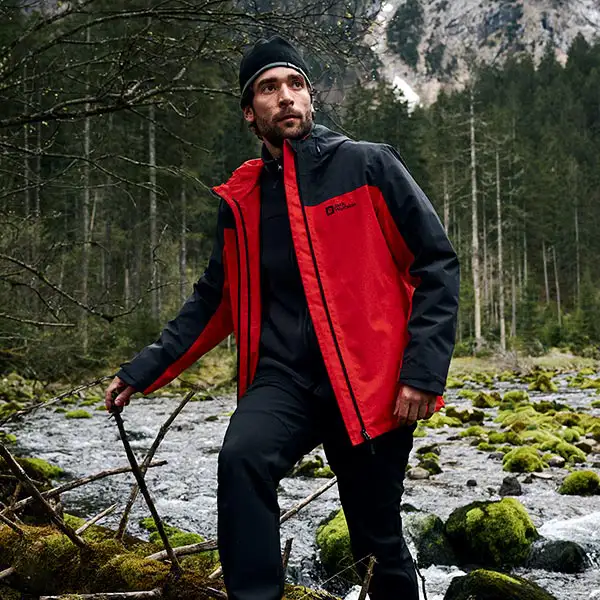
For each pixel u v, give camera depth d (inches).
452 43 7568.9
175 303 850.1
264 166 86.4
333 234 80.0
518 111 2972.4
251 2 189.0
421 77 4783.5
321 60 190.4
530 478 232.8
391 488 79.7
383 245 80.4
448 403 512.1
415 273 79.1
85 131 261.4
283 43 87.0
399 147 1551.4
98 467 262.4
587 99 3479.3
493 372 951.0
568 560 147.3
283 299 82.8
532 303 1717.5
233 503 70.9
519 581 117.1
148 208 717.9
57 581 95.7
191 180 223.8
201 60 201.2
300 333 80.1
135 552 103.8
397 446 79.0
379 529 81.0
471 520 155.2
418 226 79.2
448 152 1768.0
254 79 86.0
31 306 374.0
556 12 7869.1
